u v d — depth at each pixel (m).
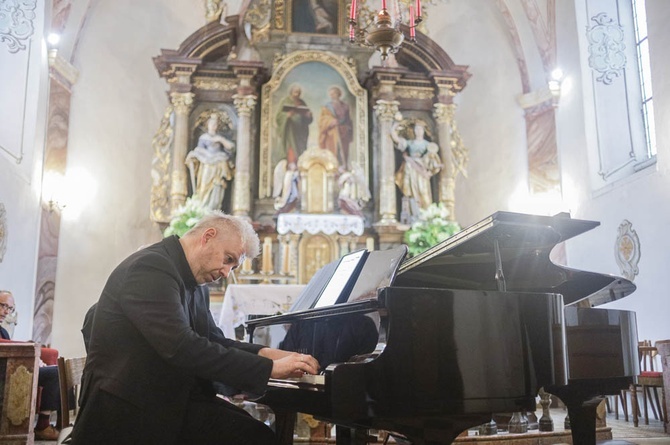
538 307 3.10
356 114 12.30
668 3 8.05
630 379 4.44
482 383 2.84
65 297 10.42
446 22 13.09
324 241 11.62
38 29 9.27
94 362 2.81
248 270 10.87
